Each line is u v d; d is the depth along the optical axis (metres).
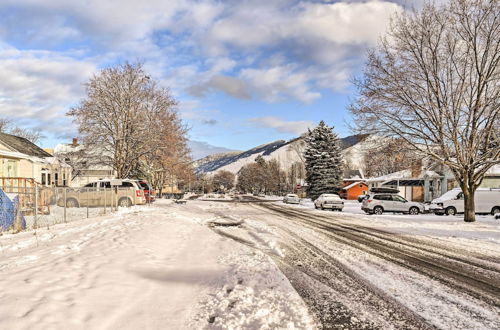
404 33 18.88
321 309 5.33
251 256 9.13
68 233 11.16
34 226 12.88
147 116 33.94
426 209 30.38
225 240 11.98
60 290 4.95
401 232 15.00
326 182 54.00
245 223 18.33
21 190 16.09
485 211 24.03
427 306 5.48
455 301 5.73
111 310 4.59
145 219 15.26
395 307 5.44
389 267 8.19
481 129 18.28
